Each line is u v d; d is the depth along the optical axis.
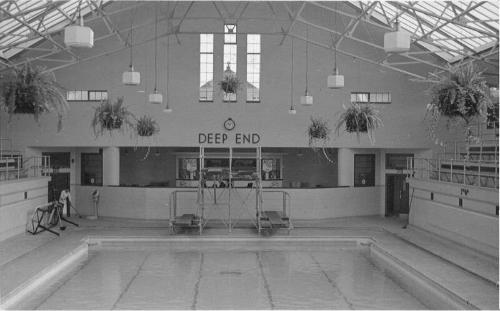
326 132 21.50
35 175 22.41
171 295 12.02
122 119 17.92
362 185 24.62
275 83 23.55
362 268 14.99
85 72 23.27
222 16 22.28
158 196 22.78
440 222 18.25
